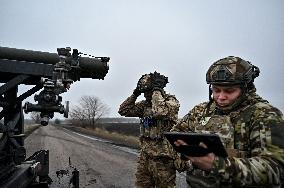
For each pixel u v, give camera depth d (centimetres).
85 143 2234
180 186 729
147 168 407
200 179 199
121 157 1378
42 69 365
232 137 188
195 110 228
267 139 171
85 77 412
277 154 165
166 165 391
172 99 397
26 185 373
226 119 193
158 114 381
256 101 193
